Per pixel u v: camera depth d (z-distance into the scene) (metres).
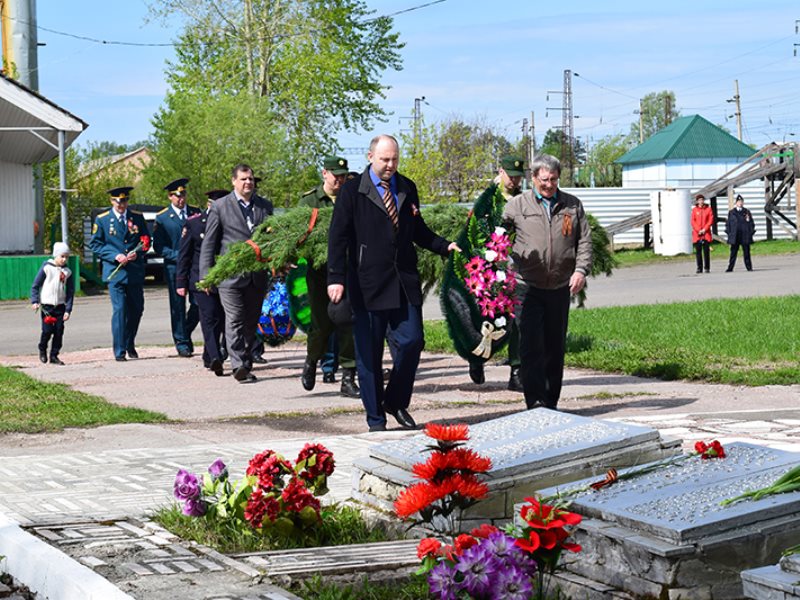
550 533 3.43
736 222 32.44
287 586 4.07
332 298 8.67
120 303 15.75
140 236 15.95
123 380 13.34
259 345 14.92
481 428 5.54
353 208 8.59
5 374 13.70
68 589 4.13
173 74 49.28
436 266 11.67
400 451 5.33
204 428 9.33
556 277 9.06
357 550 4.55
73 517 5.45
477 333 9.23
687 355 13.10
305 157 47.91
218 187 44.09
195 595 3.87
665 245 42.72
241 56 48.56
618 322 17.53
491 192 9.43
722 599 3.80
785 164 47.53
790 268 32.88
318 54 48.78
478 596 3.27
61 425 9.40
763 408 9.48
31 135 33.22
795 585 3.27
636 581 3.85
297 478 5.04
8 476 6.83
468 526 4.78
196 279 15.01
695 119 80.50
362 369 8.74
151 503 5.89
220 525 4.98
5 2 34.88
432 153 64.62
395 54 50.78
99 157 55.88
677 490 4.22
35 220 36.81
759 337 14.62
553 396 9.32
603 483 4.38
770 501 3.96
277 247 11.36
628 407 9.82
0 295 32.38
